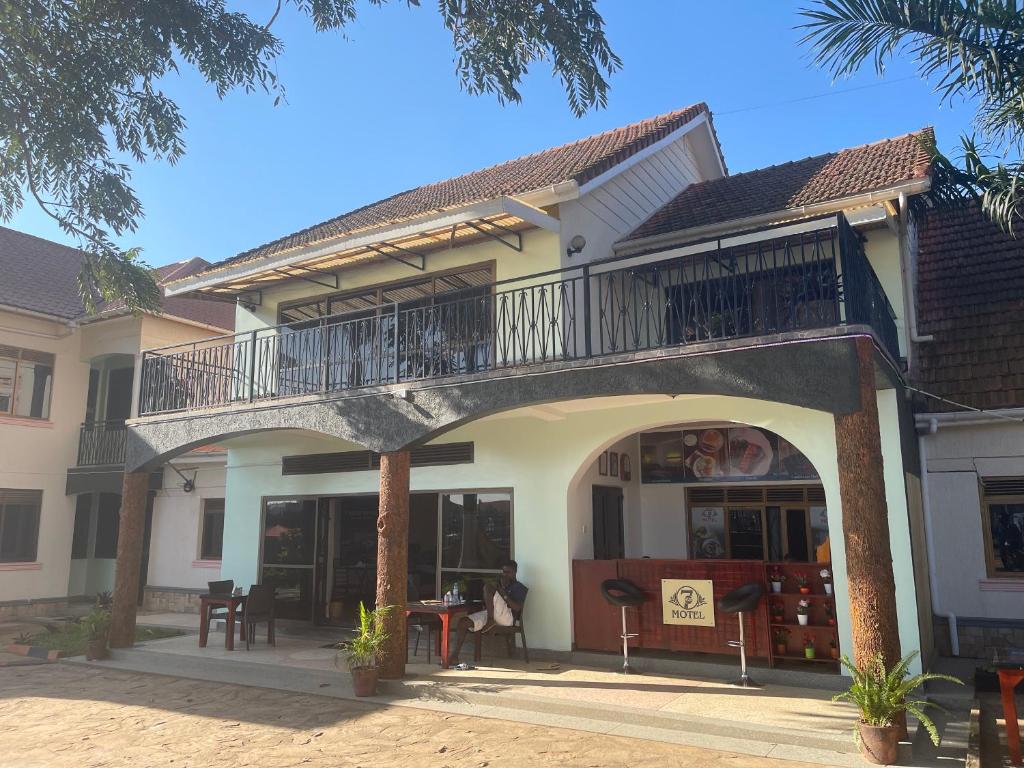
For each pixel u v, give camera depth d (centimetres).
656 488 1219
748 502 1157
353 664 873
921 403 1030
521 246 1059
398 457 935
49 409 1753
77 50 865
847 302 697
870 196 937
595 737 701
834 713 714
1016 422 975
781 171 1308
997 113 761
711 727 696
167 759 667
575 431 1022
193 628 1372
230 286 1288
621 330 1070
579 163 1204
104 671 1067
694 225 1080
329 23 919
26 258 1964
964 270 1152
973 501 996
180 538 1664
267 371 1298
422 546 1152
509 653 1010
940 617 983
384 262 1184
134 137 951
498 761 638
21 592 1662
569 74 873
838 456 674
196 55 895
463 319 1109
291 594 1284
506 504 1073
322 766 637
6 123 852
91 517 1845
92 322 1730
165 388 1219
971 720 716
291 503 1309
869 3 801
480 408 879
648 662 922
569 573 1001
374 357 1111
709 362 751
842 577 830
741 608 835
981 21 758
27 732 765
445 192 1408
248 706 845
